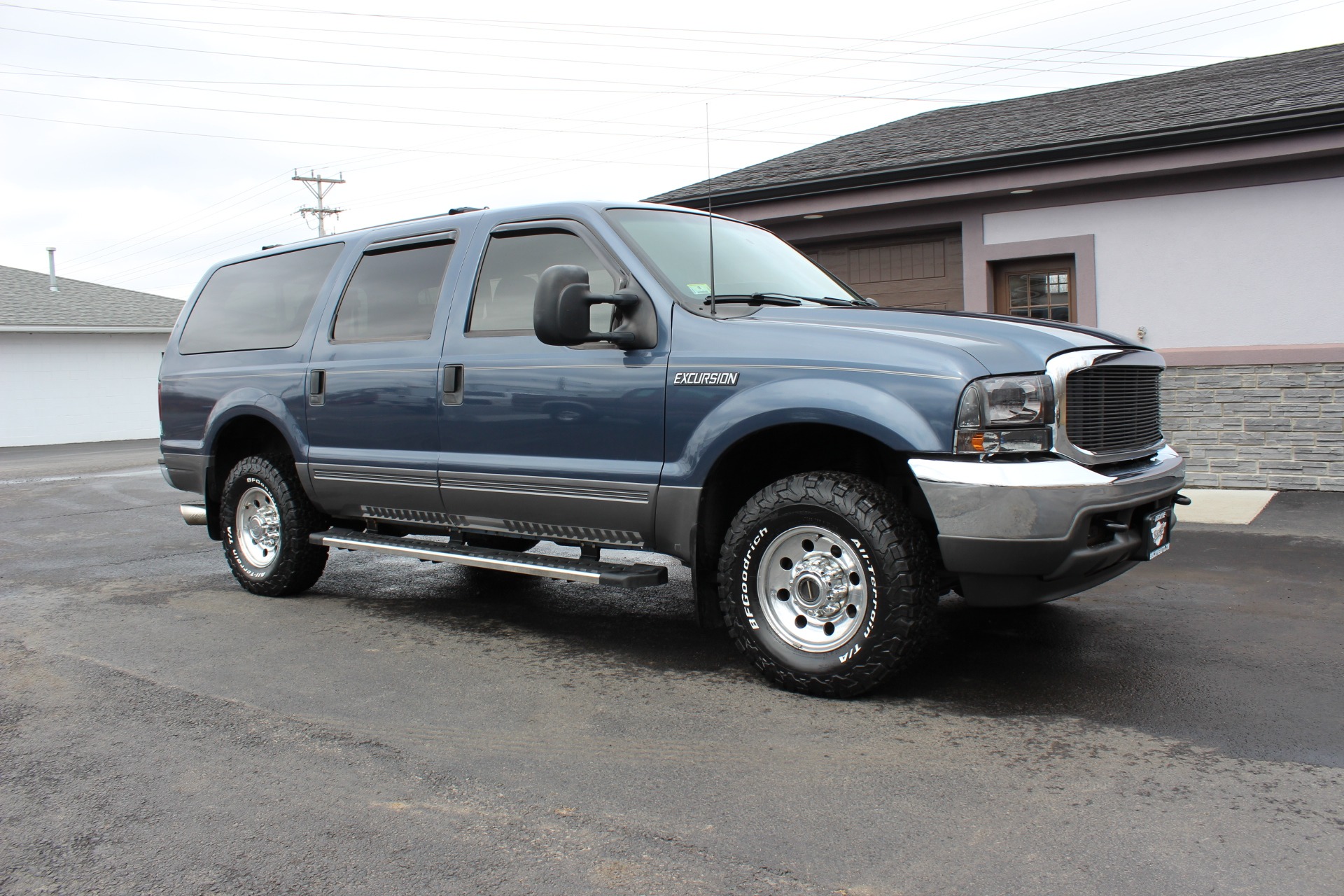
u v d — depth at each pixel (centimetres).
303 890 245
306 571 566
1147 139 853
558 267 389
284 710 376
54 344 2462
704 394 392
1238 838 261
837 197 1028
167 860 261
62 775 317
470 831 274
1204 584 547
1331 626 462
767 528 382
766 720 357
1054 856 253
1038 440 342
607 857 258
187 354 621
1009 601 356
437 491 482
